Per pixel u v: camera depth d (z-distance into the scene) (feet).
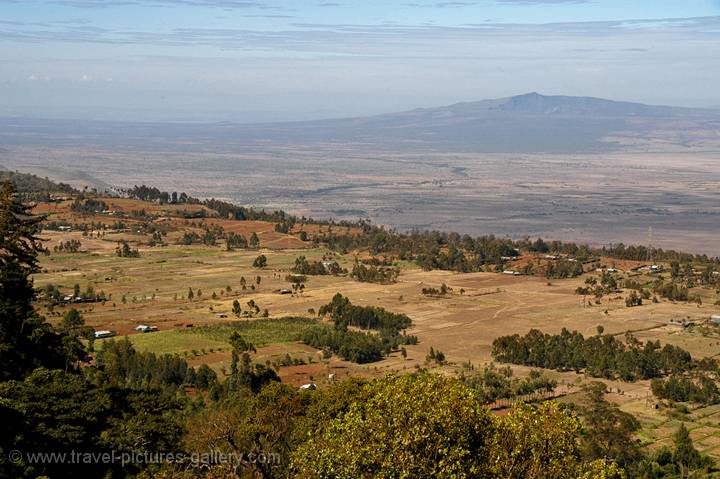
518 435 150.82
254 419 199.72
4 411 175.73
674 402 341.21
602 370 383.45
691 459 266.57
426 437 144.46
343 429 158.51
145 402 214.69
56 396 195.21
